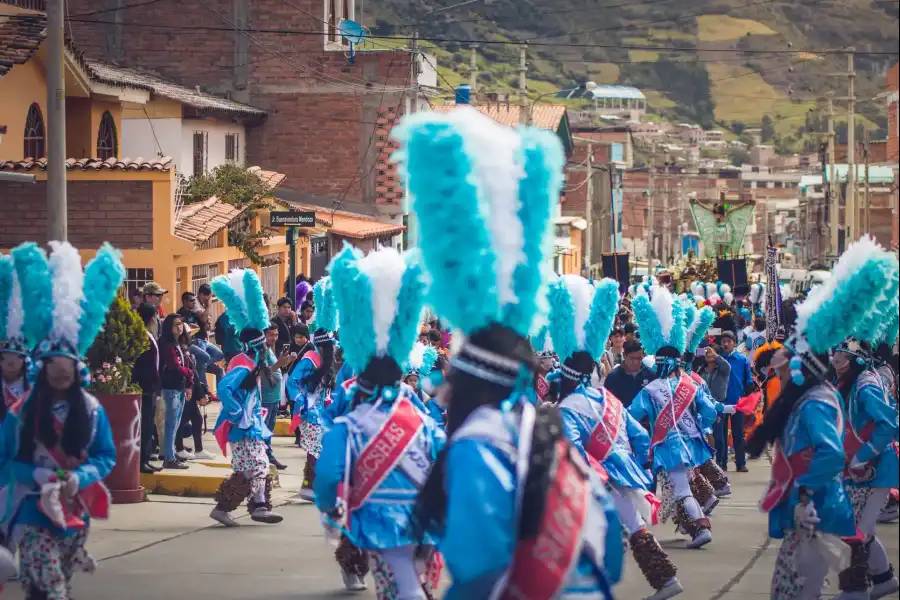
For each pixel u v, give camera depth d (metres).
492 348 8.23
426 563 15.30
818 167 174.50
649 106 181.75
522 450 7.85
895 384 17.78
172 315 29.27
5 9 50.34
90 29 76.56
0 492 16.03
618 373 24.80
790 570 14.77
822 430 14.42
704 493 25.47
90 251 43.75
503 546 7.67
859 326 16.25
